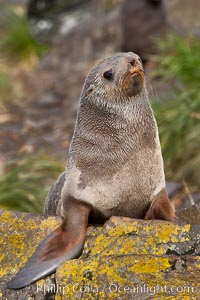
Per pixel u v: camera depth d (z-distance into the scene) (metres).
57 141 47.78
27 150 46.25
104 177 23.75
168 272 22.00
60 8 67.38
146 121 23.86
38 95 57.09
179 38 47.81
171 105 42.09
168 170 41.03
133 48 53.56
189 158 41.06
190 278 21.80
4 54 64.56
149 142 23.91
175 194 38.06
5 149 46.47
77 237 23.39
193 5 56.47
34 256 23.11
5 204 37.59
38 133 49.47
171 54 46.88
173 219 24.17
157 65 50.62
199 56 43.44
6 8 68.38
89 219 24.52
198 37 50.19
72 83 57.97
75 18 66.44
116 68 23.61
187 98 42.16
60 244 23.27
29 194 37.84
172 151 41.16
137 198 24.05
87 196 23.80
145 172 23.88
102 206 23.97
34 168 40.88
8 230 24.50
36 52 64.06
